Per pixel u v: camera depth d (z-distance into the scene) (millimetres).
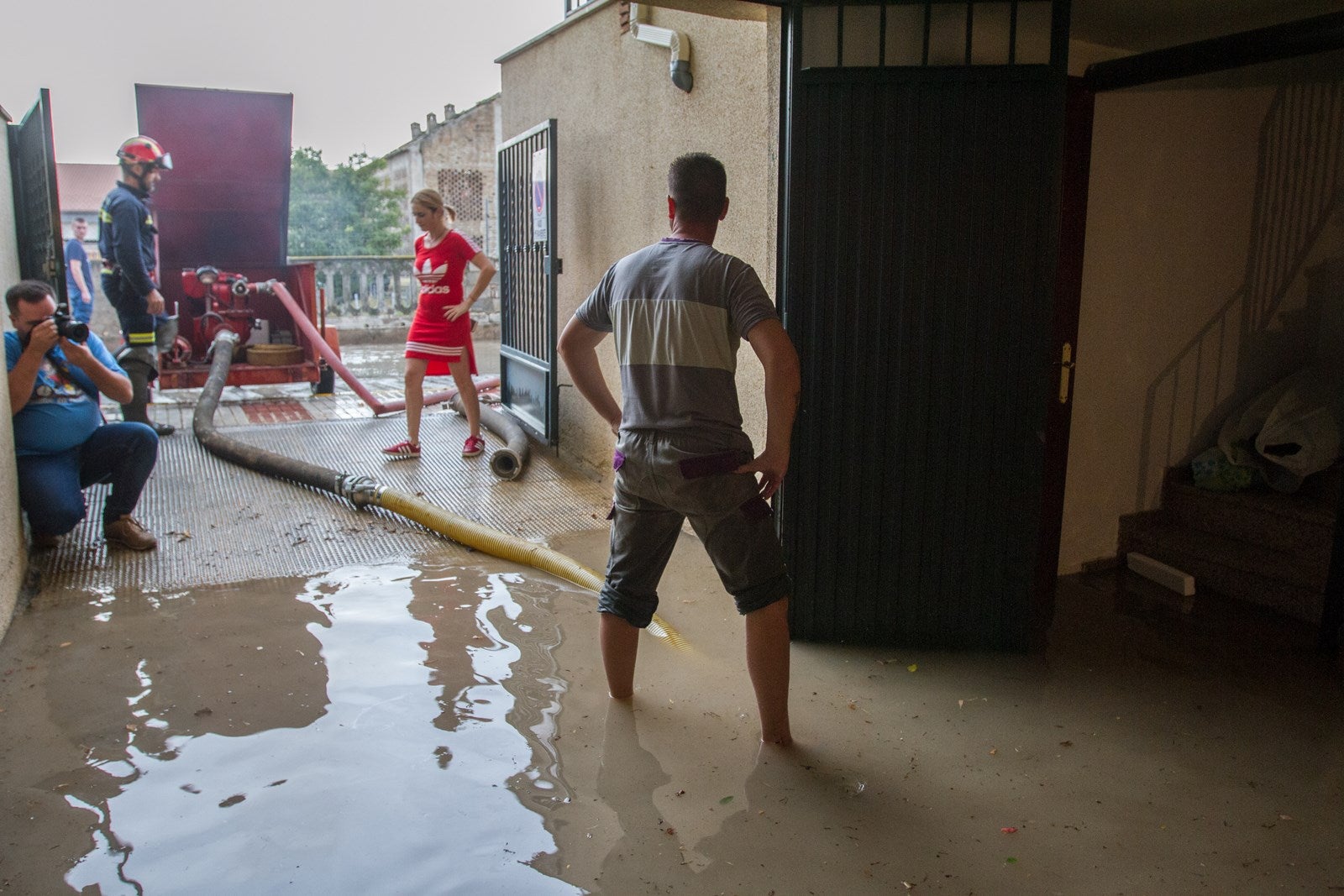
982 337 3252
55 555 4289
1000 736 2850
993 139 3154
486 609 3783
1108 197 4051
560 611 3766
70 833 2293
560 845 2279
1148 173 4133
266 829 2318
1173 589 4145
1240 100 4289
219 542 4516
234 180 7805
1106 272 4121
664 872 2184
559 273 6039
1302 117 4430
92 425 4301
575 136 5703
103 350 4406
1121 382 4285
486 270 5914
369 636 3502
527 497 5297
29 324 3949
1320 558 3908
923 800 2500
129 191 5977
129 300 6016
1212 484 4355
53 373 4191
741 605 2705
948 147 3172
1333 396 4227
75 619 3629
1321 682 3246
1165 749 2787
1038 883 2170
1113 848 2303
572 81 5688
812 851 2273
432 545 4555
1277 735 2881
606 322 2834
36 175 5320
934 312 3254
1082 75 3891
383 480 5582
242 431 6734
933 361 3277
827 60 3164
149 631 3520
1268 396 4418
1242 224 4441
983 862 2244
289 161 7828
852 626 3496
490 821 2367
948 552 3402
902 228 3219
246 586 3992
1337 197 4586
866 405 3324
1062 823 2406
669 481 2592
